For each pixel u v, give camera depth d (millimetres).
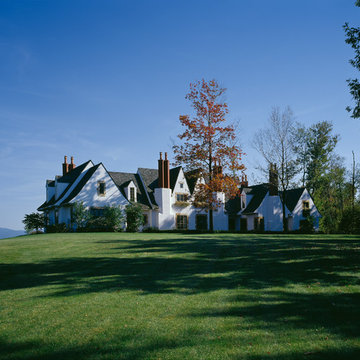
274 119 38562
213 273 10328
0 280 10344
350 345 5055
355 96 16562
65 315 6820
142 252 14828
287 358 4734
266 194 45781
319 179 52969
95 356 4957
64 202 35344
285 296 7641
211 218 35656
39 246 17531
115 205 37531
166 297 7836
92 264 12336
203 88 35844
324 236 23375
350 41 16422
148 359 4805
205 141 35062
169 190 41531
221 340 5367
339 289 8078
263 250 14680
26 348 5328
